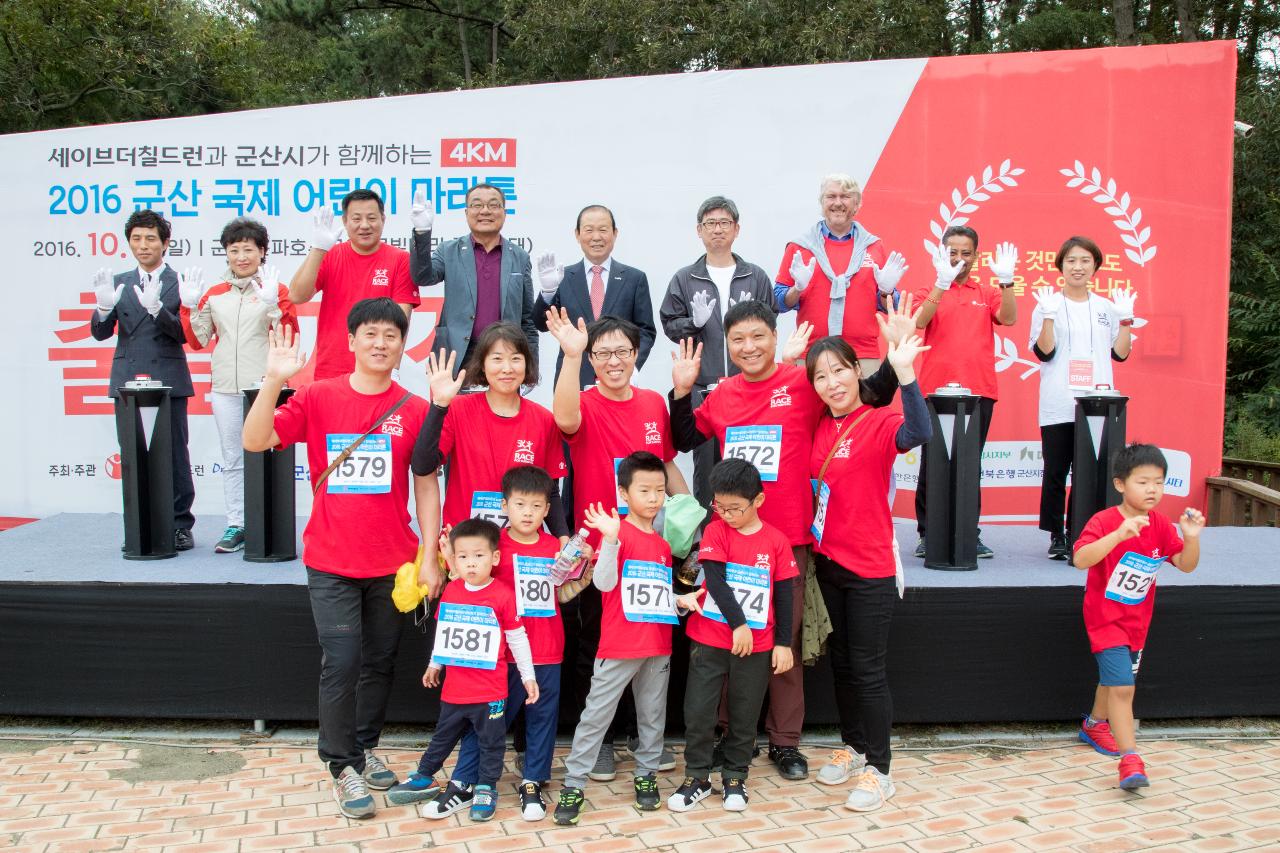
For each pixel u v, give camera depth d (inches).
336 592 124.7
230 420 174.9
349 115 245.6
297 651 150.5
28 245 253.6
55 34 451.8
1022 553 178.1
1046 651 151.6
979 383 173.2
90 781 136.7
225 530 193.6
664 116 240.7
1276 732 154.3
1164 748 147.9
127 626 151.9
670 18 477.7
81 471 257.4
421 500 129.3
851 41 446.9
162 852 115.0
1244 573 159.6
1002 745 150.2
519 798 129.3
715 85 239.1
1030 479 236.5
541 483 124.5
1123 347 173.3
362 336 124.5
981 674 151.5
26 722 159.8
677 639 145.5
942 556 163.0
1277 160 422.0
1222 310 230.7
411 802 127.4
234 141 247.8
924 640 150.9
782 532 130.9
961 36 613.3
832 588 130.7
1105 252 233.3
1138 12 565.6
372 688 130.6
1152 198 231.3
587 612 138.6
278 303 173.2
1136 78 230.2
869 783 126.0
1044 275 234.7
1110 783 135.0
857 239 176.2
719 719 142.8
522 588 124.2
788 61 467.5
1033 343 175.0
